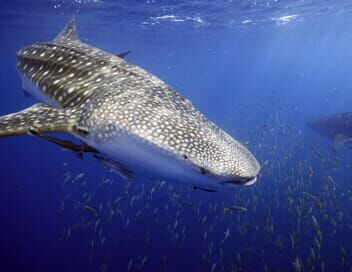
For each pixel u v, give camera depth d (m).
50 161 38.62
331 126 17.33
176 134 2.62
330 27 38.22
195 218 16.91
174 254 15.98
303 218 10.90
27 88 5.09
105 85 3.64
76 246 19.66
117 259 17.05
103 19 26.81
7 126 3.12
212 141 2.71
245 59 84.12
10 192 29.77
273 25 34.44
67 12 24.16
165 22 28.89
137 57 66.56
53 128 3.06
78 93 3.78
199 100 94.94
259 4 23.55
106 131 2.78
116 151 2.78
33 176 33.75
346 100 103.88
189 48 52.50
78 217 19.41
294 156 17.72
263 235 14.32
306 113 61.75
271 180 15.85
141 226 17.97
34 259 19.77
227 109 62.28
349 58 91.38
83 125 3.00
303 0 23.22
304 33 42.78
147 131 2.60
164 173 2.58
